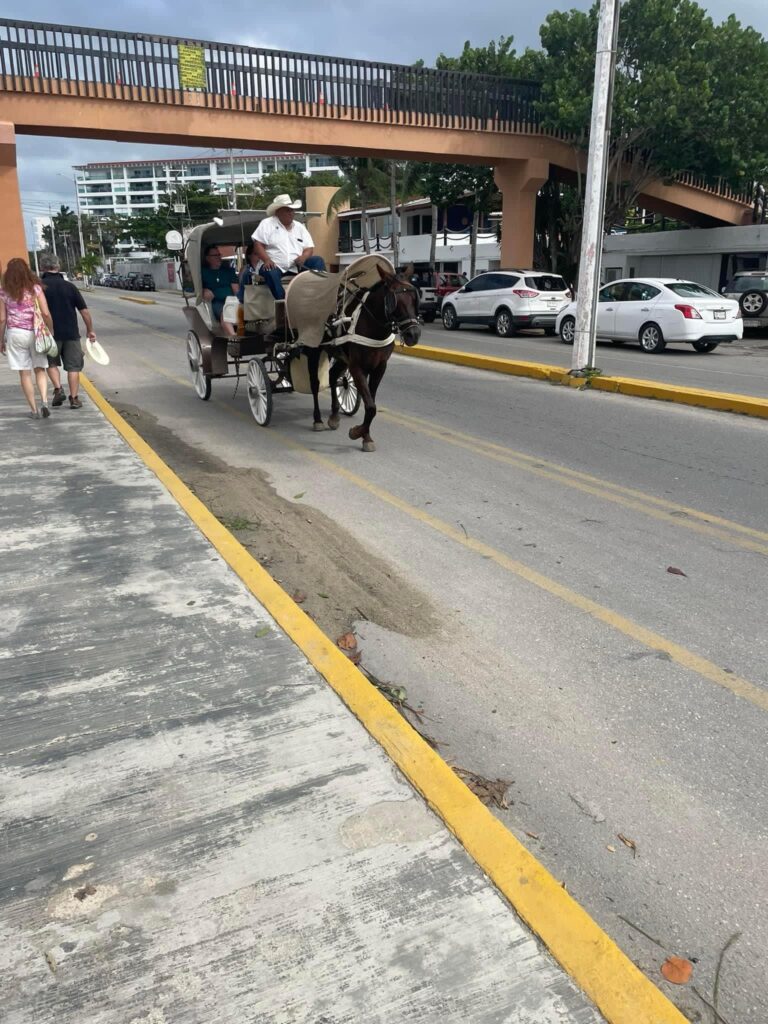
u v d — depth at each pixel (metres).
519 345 19.84
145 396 12.36
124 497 6.31
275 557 5.57
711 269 29.92
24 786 2.93
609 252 33.03
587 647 4.37
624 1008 2.11
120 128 20.47
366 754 3.12
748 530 6.20
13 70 19.31
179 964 2.21
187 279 11.41
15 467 7.18
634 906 2.66
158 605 4.40
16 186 20.06
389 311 7.69
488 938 2.31
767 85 23.98
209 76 20.92
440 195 32.44
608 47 11.91
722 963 2.44
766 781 3.28
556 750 3.47
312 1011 2.08
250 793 2.89
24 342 8.96
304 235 9.48
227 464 8.19
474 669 4.14
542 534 6.12
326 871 2.54
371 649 4.34
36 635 4.05
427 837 2.69
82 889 2.46
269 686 3.60
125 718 3.35
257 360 9.59
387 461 8.30
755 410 10.65
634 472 7.89
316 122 22.38
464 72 23.98
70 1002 2.10
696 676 4.07
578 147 25.33
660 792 3.21
